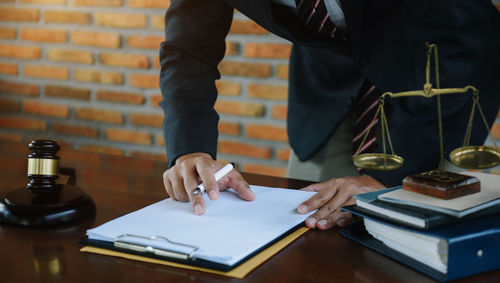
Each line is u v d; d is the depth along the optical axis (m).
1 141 1.49
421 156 0.98
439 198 0.71
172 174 0.94
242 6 0.94
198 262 0.67
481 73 1.05
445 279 0.63
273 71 2.37
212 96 1.11
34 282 0.63
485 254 0.65
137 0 2.56
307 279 0.65
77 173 1.16
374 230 0.76
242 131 2.48
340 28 1.01
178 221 0.80
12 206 0.83
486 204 0.69
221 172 0.92
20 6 2.81
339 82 1.27
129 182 1.09
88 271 0.66
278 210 0.87
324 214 0.84
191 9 1.10
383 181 0.94
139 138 2.71
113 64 2.68
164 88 1.10
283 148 2.42
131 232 0.75
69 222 0.83
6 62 2.91
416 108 0.98
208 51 1.11
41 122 2.90
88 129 2.81
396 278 0.65
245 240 0.72
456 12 0.95
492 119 1.16
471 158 0.69
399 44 0.99
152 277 0.65
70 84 2.80
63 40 2.76
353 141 1.30
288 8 0.99
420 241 0.67
